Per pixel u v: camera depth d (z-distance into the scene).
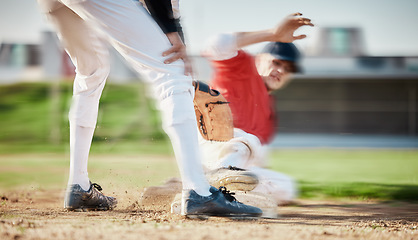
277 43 3.42
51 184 4.72
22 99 17.44
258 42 3.04
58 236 1.74
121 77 18.66
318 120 20.98
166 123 2.17
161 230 1.88
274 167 7.64
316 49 20.19
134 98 17.25
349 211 2.87
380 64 20.02
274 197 3.14
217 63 3.26
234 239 1.73
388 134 20.75
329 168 7.52
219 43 3.16
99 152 10.06
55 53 15.42
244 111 3.28
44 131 13.73
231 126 2.92
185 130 2.15
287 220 2.34
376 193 3.88
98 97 2.60
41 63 18.41
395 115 21.03
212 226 2.01
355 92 20.84
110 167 6.52
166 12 2.13
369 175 6.20
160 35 2.14
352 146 14.64
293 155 10.88
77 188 2.57
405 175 6.25
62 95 16.50
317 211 2.85
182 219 2.21
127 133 13.52
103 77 2.55
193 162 2.17
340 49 20.11
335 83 20.77
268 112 3.36
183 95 2.16
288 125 20.78
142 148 11.27
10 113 15.89
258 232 1.87
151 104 16.16
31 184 4.71
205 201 2.17
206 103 2.81
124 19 2.07
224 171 2.75
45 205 2.93
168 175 5.01
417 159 9.83
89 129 2.58
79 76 2.54
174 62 2.16
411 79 20.62
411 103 20.69
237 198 2.55
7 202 3.09
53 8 2.30
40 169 6.67
